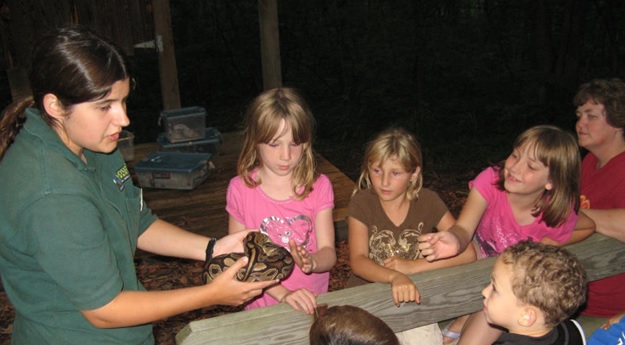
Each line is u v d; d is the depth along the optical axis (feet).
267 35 30.83
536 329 7.71
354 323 6.68
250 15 59.93
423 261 10.41
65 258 6.34
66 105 6.48
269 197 10.98
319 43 54.75
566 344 7.90
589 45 53.52
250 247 8.74
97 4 23.84
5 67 21.54
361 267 9.98
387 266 10.41
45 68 6.35
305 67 56.34
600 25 53.62
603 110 11.66
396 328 8.83
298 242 11.02
